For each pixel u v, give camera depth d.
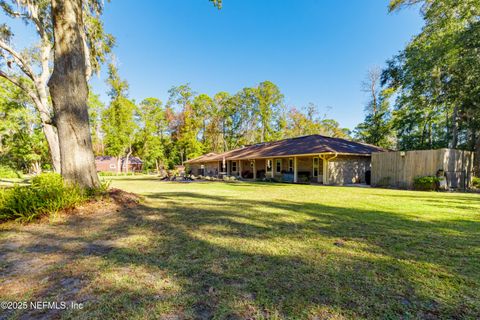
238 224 4.32
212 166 26.16
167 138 40.78
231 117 38.84
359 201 7.07
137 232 3.83
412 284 2.12
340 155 14.30
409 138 23.98
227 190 10.73
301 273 2.34
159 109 36.69
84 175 5.85
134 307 1.80
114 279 2.26
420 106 15.36
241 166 23.52
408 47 14.32
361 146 16.58
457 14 11.56
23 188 5.08
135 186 13.45
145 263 2.62
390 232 3.75
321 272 2.36
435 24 12.40
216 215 5.09
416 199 7.47
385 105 25.89
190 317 1.68
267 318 1.66
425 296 1.93
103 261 2.68
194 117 37.97
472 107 12.77
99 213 5.10
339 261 2.63
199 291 2.03
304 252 2.91
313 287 2.07
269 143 22.42
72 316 1.71
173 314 1.71
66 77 5.69
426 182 10.26
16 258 2.79
